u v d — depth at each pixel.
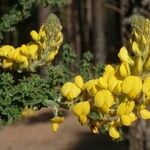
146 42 0.15
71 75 0.19
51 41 0.18
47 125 0.84
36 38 0.18
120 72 0.15
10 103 0.18
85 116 0.15
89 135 0.80
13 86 0.18
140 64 0.15
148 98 0.15
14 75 0.19
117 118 0.15
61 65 0.19
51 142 0.79
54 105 0.17
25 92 0.17
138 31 0.16
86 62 0.20
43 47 0.18
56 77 0.18
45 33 0.18
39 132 0.82
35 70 0.18
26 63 0.18
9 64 0.18
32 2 0.23
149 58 0.15
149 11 0.32
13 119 0.18
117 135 0.15
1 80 0.18
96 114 0.16
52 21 0.18
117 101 0.15
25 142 0.79
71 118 0.87
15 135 0.81
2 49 0.18
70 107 0.16
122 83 0.15
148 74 0.15
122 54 0.16
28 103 0.17
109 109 0.15
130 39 0.16
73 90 0.16
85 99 0.16
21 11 0.23
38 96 0.17
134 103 0.15
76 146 0.76
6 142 0.79
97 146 0.75
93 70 0.20
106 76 0.15
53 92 0.17
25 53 0.18
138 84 0.15
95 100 0.15
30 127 0.83
